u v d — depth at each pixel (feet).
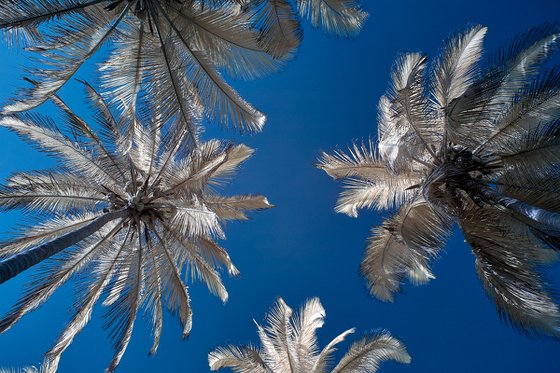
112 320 30.07
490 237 29.94
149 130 34.50
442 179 32.22
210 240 38.81
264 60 35.32
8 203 30.81
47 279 31.24
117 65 32.04
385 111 35.24
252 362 32.53
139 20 31.48
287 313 39.63
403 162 31.45
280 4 35.09
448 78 31.14
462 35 31.86
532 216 25.82
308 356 38.86
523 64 30.81
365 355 36.47
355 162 37.35
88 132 32.94
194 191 32.17
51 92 29.17
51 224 33.91
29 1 24.97
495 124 31.94
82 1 27.61
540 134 29.14
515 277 26.53
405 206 33.47
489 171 32.14
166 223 35.70
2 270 21.59
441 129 32.63
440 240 31.76
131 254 34.40
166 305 34.47
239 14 34.19
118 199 35.04
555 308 26.53
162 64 30.14
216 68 34.09
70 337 32.73
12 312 28.32
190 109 30.89
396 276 36.37
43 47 28.07
